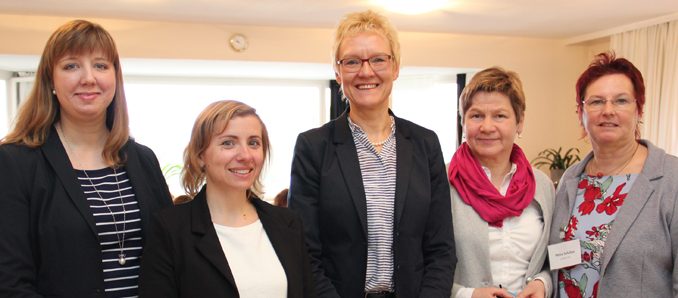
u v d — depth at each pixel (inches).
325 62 206.4
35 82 54.7
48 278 51.0
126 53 185.5
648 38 194.1
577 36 227.0
